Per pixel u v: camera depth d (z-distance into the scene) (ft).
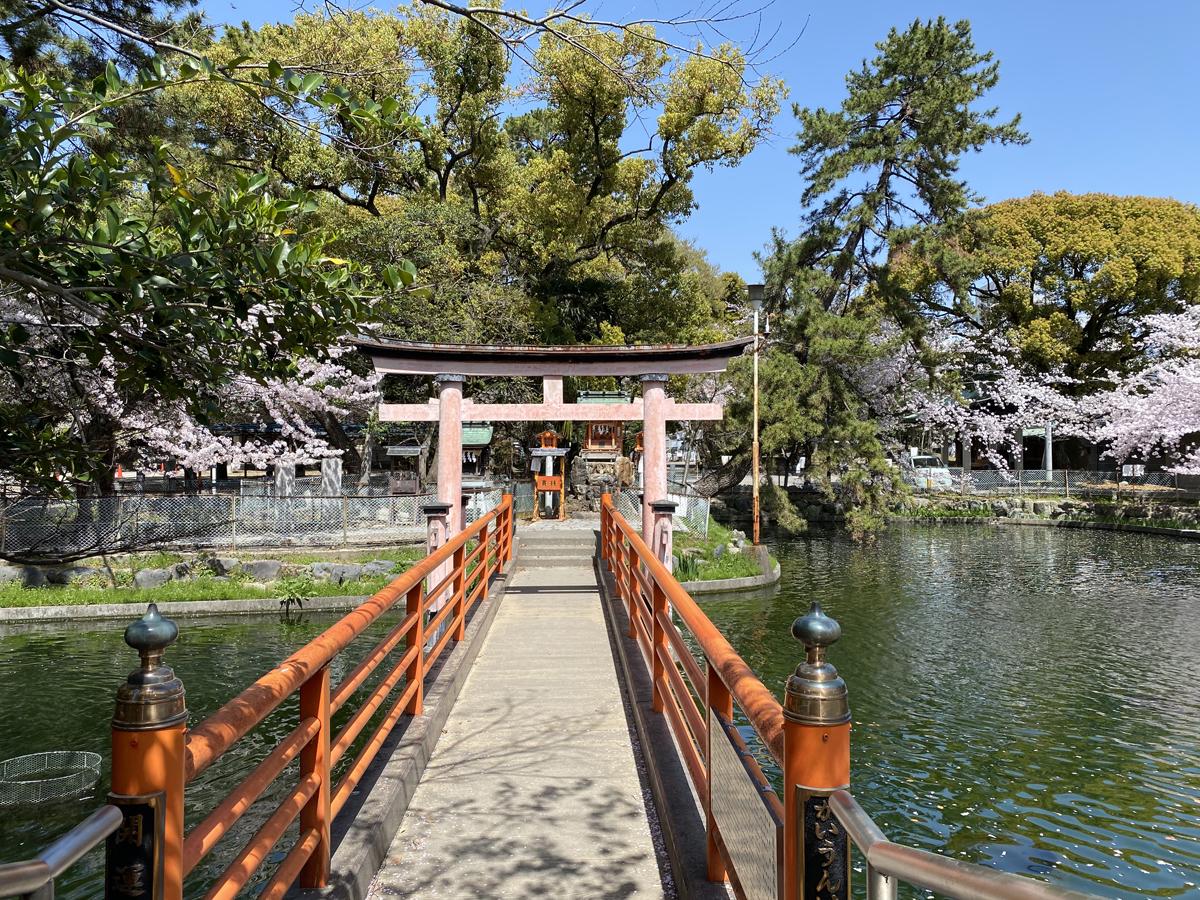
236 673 35.06
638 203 76.69
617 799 13.69
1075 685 33.81
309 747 9.59
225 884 6.78
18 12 18.74
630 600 23.43
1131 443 92.84
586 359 31.83
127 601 46.70
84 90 9.52
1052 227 105.29
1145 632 42.52
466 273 71.26
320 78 10.18
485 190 80.69
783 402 74.18
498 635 25.58
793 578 59.21
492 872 11.25
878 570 62.75
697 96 64.80
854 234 85.76
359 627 10.53
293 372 11.76
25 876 3.93
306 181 63.05
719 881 9.36
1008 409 117.60
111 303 9.57
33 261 9.07
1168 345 94.32
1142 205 106.83
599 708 18.47
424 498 58.44
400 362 30.94
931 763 25.81
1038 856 20.30
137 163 16.38
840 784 5.47
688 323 81.35
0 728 28.71
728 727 8.24
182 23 20.16
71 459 14.07
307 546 54.80
